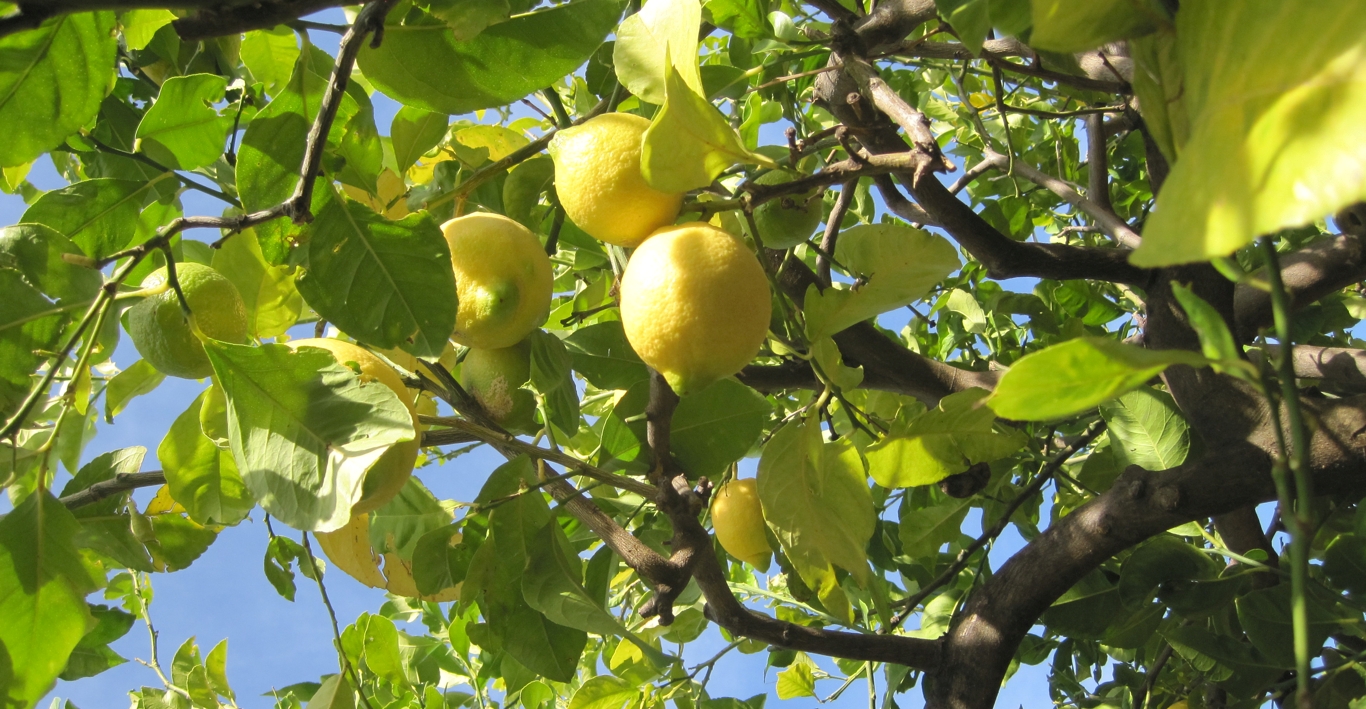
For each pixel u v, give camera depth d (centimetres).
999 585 107
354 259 89
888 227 92
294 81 87
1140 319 147
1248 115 58
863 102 99
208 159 96
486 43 90
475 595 99
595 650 169
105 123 106
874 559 136
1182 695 130
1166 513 99
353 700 105
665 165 83
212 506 95
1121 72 105
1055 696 152
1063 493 153
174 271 83
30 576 86
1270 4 63
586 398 131
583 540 120
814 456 91
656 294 86
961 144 162
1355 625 101
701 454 104
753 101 109
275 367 85
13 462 85
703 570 104
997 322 155
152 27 93
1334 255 108
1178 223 57
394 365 100
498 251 92
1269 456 97
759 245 90
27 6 70
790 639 106
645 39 89
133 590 136
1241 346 103
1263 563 108
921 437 93
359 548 106
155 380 102
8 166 86
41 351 87
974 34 81
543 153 103
